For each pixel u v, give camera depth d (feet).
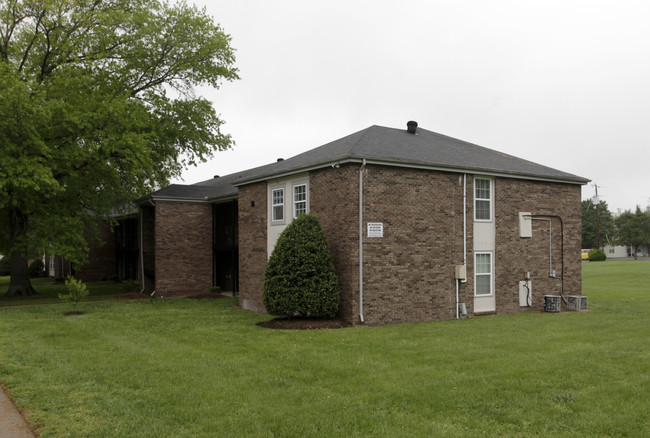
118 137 65.21
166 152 86.12
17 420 21.72
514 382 26.27
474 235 55.47
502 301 57.47
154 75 82.12
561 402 23.22
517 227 59.21
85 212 78.59
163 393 24.94
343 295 47.80
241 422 20.89
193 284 80.64
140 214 88.53
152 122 76.95
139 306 65.92
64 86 66.80
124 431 19.98
